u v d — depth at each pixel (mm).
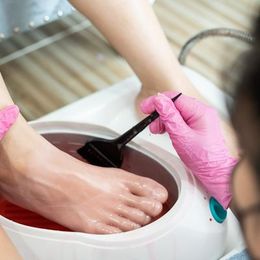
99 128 901
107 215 812
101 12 967
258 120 317
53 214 827
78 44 1479
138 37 964
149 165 880
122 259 745
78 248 743
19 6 1125
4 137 790
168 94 880
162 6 1625
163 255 757
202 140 810
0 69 1392
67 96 1333
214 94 1026
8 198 859
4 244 714
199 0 1644
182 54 1264
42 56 1439
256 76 313
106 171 845
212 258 820
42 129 906
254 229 358
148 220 822
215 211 819
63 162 826
